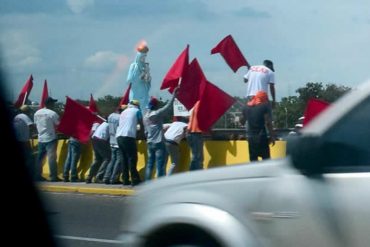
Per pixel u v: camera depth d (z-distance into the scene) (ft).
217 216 28.37
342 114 26.68
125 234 31.37
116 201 75.05
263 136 72.79
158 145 79.66
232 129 97.14
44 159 96.22
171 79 84.58
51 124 89.66
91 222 60.18
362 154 26.02
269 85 77.71
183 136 79.77
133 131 80.74
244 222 27.94
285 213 27.02
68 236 53.52
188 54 84.43
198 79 83.97
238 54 91.20
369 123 26.23
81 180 91.66
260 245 27.53
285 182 27.22
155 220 29.71
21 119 76.43
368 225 25.29
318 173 26.50
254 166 28.43
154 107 80.69
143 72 96.84
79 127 90.07
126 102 98.78
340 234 25.81
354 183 25.73
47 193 81.51
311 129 27.20
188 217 28.84
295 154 26.63
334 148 26.50
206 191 29.04
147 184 31.45
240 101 80.28
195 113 79.05
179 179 30.14
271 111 73.26
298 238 26.68
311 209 26.45
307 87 95.91
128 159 81.61
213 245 28.63
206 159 81.76
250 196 27.99
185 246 29.30
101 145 86.07
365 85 26.89
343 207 25.79
